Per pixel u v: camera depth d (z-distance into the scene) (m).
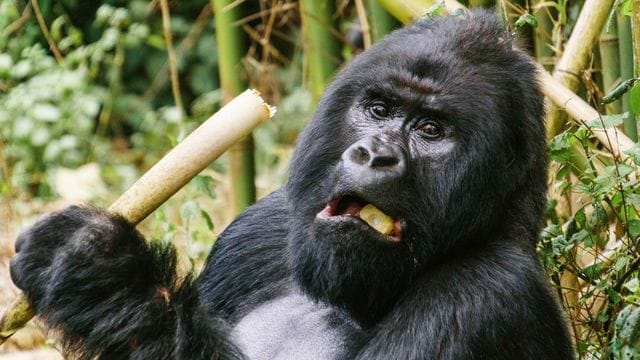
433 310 10.09
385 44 10.64
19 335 16.48
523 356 10.10
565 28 15.24
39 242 10.32
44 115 25.17
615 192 12.11
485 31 10.50
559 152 11.86
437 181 10.19
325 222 10.13
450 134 10.20
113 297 10.09
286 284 11.51
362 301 10.50
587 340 12.38
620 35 13.59
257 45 27.27
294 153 10.98
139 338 10.07
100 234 10.20
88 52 26.94
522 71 10.48
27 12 27.53
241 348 10.59
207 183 15.02
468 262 10.37
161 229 16.02
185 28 29.38
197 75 29.47
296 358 10.80
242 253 11.91
